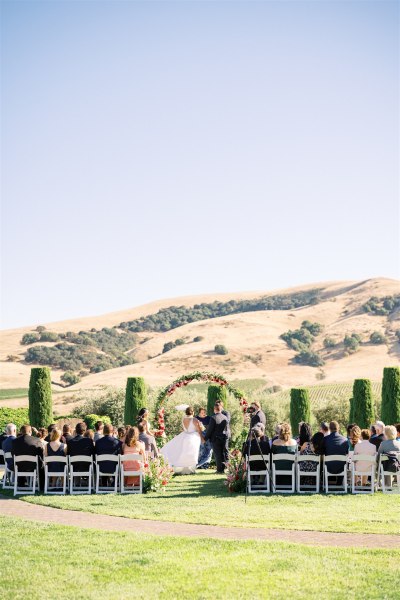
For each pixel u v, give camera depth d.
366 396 31.44
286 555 9.16
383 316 175.62
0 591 7.89
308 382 136.88
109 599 7.62
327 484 15.17
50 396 30.05
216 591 7.82
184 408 20.08
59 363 158.62
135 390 30.38
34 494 15.22
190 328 185.38
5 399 91.94
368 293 194.88
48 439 17.11
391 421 29.03
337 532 10.66
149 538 10.16
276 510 12.61
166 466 15.91
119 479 15.88
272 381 129.75
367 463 15.01
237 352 157.88
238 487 15.34
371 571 8.45
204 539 10.03
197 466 20.03
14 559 9.08
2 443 17.28
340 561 8.88
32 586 8.04
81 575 8.41
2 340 175.38
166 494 15.15
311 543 10.00
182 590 7.88
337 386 95.75
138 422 18.27
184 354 158.62
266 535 10.53
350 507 12.91
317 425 44.72
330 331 170.50
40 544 9.84
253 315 190.38
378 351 153.12
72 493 15.36
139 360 170.62
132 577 8.32
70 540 10.06
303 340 165.50
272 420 41.09
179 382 22.45
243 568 8.60
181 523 11.49
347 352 154.50
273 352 157.38
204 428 20.59
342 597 7.60
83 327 193.88
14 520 11.64
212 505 13.34
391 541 10.05
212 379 22.52
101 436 17.09
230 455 16.31
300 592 7.77
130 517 12.06
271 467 15.47
